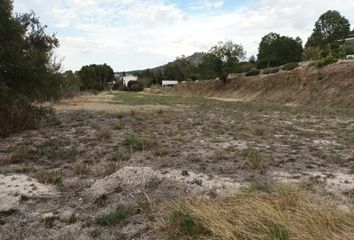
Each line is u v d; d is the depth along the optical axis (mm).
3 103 13930
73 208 6156
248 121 18953
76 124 17156
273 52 68062
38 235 5219
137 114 22359
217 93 65750
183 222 4980
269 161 9195
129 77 141875
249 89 55594
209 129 15195
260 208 5105
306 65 47750
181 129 15242
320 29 68312
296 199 5574
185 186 6887
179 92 81312
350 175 8039
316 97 37656
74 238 5098
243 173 8156
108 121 18453
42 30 16781
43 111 16734
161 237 4969
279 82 48281
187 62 131375
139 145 11031
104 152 10320
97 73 93750
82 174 8141
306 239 4398
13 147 11438
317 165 8945
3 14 13984
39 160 9633
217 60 66812
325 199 6062
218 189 6863
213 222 4887
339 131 15102
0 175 8141
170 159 9422
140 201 6164
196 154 10016
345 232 4469
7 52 14125
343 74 37562
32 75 14984
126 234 5129
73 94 42250
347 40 66688
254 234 4547
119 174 7098
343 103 33312
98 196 6406
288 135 13844
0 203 6348
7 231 5344
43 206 6262
